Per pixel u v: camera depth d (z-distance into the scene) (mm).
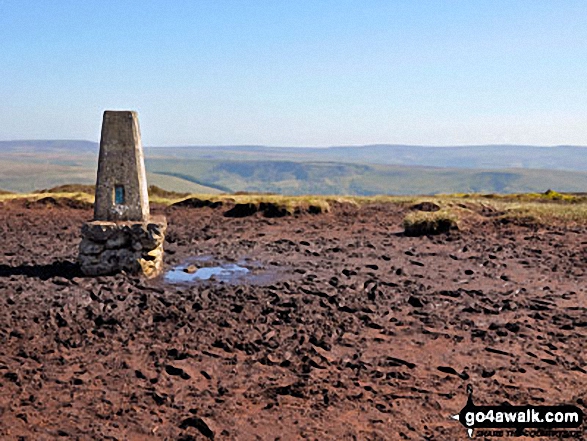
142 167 12406
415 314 9680
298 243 17906
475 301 10562
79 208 26672
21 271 12203
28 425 5430
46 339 7891
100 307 9523
